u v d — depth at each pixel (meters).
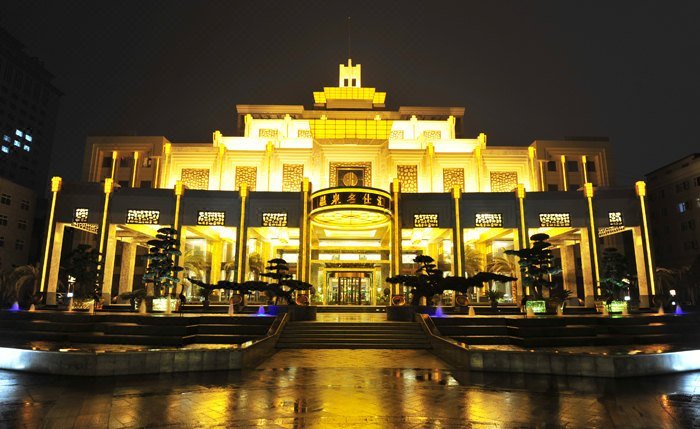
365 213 39.56
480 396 11.47
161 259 30.30
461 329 22.66
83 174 53.81
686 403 10.73
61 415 9.56
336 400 11.02
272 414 9.76
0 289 47.97
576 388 12.32
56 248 40.06
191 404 10.50
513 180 52.38
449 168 51.78
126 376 13.48
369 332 22.78
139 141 54.16
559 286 52.06
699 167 57.03
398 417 9.61
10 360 14.09
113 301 40.09
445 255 49.56
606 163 55.06
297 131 55.94
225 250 50.72
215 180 51.25
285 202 40.88
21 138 97.94
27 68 99.12
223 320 23.41
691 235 57.91
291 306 25.80
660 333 23.06
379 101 61.19
